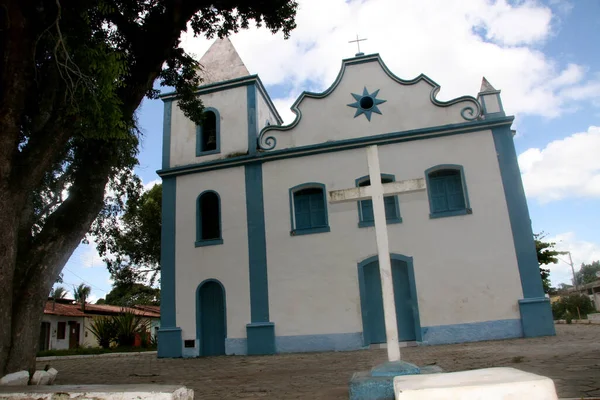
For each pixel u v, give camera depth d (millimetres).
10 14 6684
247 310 13414
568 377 5250
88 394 3381
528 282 11930
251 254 13758
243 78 15398
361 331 12516
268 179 14242
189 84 11359
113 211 17953
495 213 12484
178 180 15070
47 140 7117
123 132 7617
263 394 5922
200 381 7746
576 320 21578
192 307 13867
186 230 14531
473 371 2672
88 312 31312
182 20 9188
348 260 13039
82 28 7539
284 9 10242
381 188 5512
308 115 14492
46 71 8109
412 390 2199
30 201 8062
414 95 13859
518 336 11688
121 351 19984
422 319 12227
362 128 13977
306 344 12766
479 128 13047
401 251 12727
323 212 13805
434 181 13242
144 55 8992
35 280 7219
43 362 14570
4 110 6676
